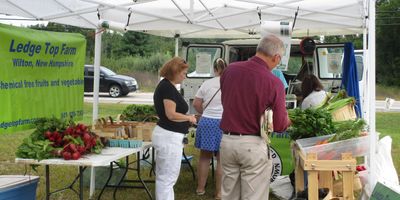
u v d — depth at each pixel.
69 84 5.66
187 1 5.89
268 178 3.92
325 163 4.36
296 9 5.07
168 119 4.56
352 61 6.80
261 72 3.76
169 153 4.57
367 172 4.88
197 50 7.70
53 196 5.87
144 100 21.06
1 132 4.47
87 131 4.57
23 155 4.19
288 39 4.98
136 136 5.21
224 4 5.80
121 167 6.30
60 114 5.46
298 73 7.45
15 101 4.67
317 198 4.41
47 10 5.40
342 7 5.39
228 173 3.92
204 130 5.58
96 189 6.21
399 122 14.45
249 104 3.76
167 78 4.60
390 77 31.92
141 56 33.59
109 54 33.75
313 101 5.67
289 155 5.86
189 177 6.96
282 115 3.78
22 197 4.41
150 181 6.21
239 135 3.79
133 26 6.41
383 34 32.19
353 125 4.68
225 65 5.56
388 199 4.26
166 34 8.09
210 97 5.53
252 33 7.04
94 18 6.05
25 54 4.77
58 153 4.21
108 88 22.66
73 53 5.71
